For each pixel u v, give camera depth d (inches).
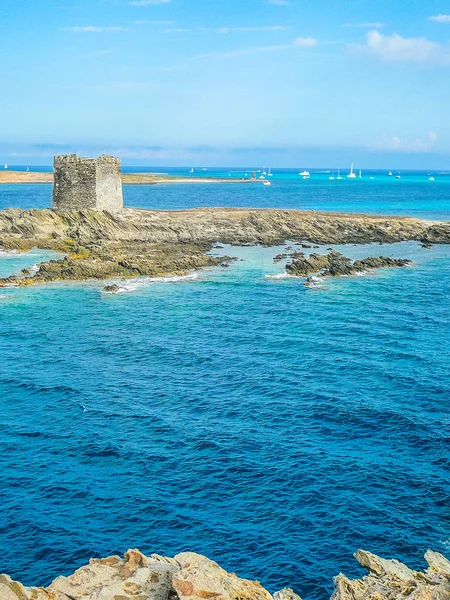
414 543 1021.8
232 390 1649.9
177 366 1836.9
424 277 3080.7
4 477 1217.4
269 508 1119.6
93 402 1572.3
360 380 1701.5
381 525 1068.5
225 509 1119.0
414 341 2049.7
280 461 1275.8
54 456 1301.7
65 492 1170.0
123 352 1959.9
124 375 1764.3
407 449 1318.9
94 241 3693.4
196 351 1966.0
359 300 2615.7
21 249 3555.6
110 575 700.7
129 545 1024.2
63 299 2600.9
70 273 2935.5
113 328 2212.1
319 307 2497.5
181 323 2276.1
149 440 1369.3
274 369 1798.7
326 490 1170.0
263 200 7613.2
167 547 1019.3
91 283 2874.0
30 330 2174.0
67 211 4005.9
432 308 2491.4
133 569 708.7
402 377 1713.8
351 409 1507.1
